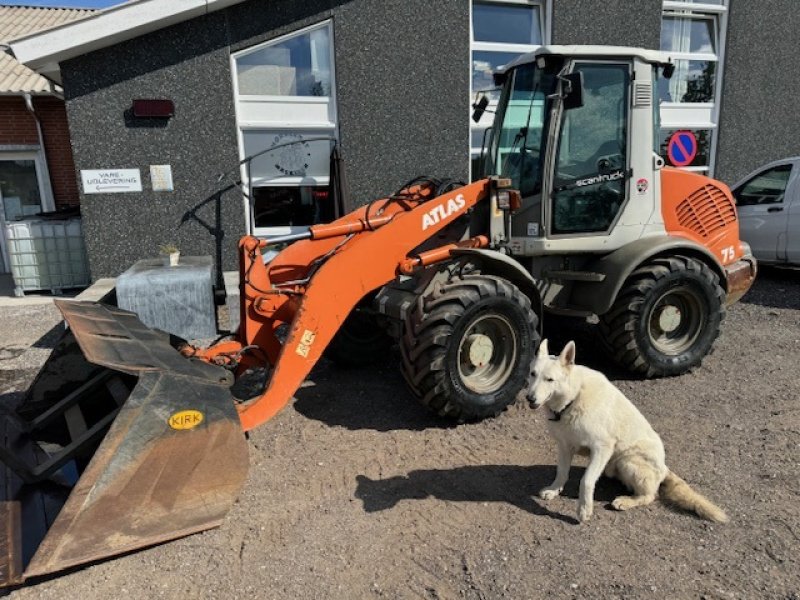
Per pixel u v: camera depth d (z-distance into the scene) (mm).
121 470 2689
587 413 2998
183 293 5621
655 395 4598
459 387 3945
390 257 4004
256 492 3328
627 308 4652
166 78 7445
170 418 2805
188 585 2588
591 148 4645
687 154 10367
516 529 2945
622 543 2809
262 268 4051
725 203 5465
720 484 3299
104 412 3982
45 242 8805
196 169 7719
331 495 3297
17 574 2590
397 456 3732
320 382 5098
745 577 2549
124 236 7668
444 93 8531
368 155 8391
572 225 4684
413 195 5047
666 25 10086
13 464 3129
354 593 2531
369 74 8188
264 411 3473
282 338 4559
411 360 3918
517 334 4117
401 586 2566
